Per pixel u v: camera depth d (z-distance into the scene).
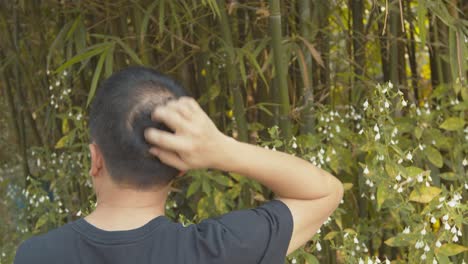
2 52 2.64
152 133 0.81
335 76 2.24
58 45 2.23
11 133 3.02
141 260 0.86
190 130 0.82
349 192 2.19
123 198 0.88
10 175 3.05
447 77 2.15
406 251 2.17
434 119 2.16
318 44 2.19
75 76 2.30
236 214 0.92
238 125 1.98
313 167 0.96
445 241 2.01
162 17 1.79
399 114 2.23
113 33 2.22
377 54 2.41
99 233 0.87
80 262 0.86
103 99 0.88
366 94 2.21
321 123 1.95
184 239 0.88
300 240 0.96
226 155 0.86
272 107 2.10
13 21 2.52
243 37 2.24
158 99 0.87
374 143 1.78
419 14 1.65
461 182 2.00
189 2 2.08
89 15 2.33
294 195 0.94
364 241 2.15
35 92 2.58
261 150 0.90
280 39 1.77
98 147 0.89
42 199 2.28
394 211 1.88
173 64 2.25
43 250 0.87
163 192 0.91
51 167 2.46
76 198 2.44
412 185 1.77
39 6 2.41
